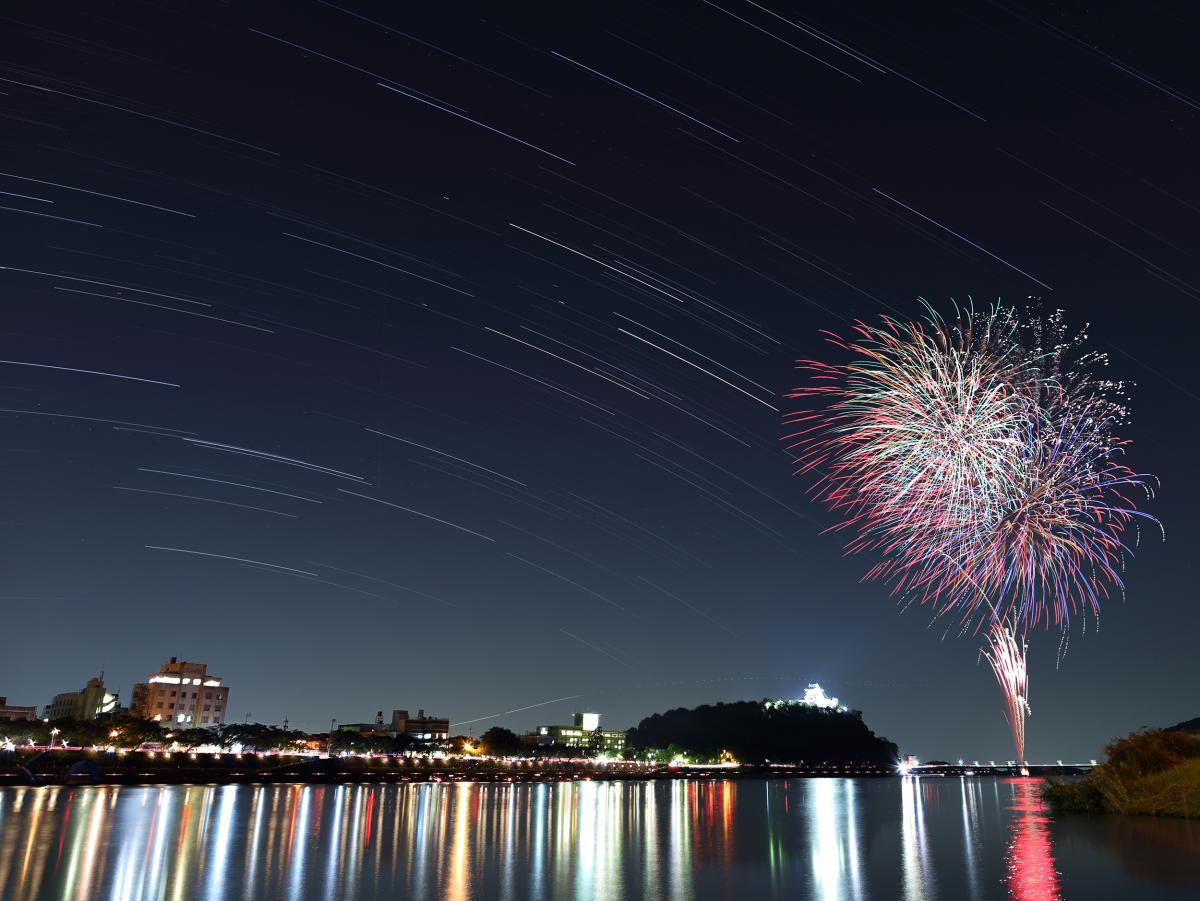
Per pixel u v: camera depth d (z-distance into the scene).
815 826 59.59
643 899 27.77
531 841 47.03
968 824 57.84
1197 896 25.53
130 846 40.50
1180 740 57.09
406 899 27.42
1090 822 49.28
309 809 71.31
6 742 140.88
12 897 26.89
